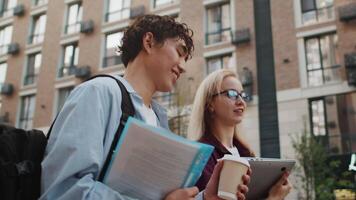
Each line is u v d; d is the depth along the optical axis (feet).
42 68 61.41
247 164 5.48
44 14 65.31
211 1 49.75
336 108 40.01
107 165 5.12
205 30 49.26
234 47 46.50
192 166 4.96
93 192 4.58
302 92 41.34
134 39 6.59
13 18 67.26
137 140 4.86
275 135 41.01
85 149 4.76
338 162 35.76
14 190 4.90
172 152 4.85
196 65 47.55
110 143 5.22
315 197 33.94
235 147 9.99
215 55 47.37
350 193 34.37
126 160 4.90
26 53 63.93
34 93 60.75
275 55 43.88
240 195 5.44
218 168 5.53
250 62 44.93
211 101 9.77
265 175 7.22
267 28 45.60
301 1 45.11
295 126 40.37
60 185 4.71
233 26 47.65
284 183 7.59
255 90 43.55
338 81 40.52
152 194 4.95
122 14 57.47
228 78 9.93
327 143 39.45
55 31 62.34
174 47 6.47
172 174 4.91
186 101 39.86
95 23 58.59
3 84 63.00
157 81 6.48
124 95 5.74
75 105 5.14
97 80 5.61
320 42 43.01
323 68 42.01
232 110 9.52
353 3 41.47
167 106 41.57
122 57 6.85
